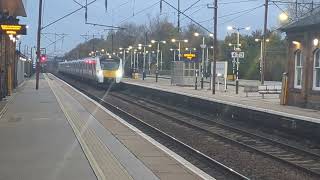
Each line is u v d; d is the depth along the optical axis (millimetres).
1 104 28359
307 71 30703
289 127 20984
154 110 30906
